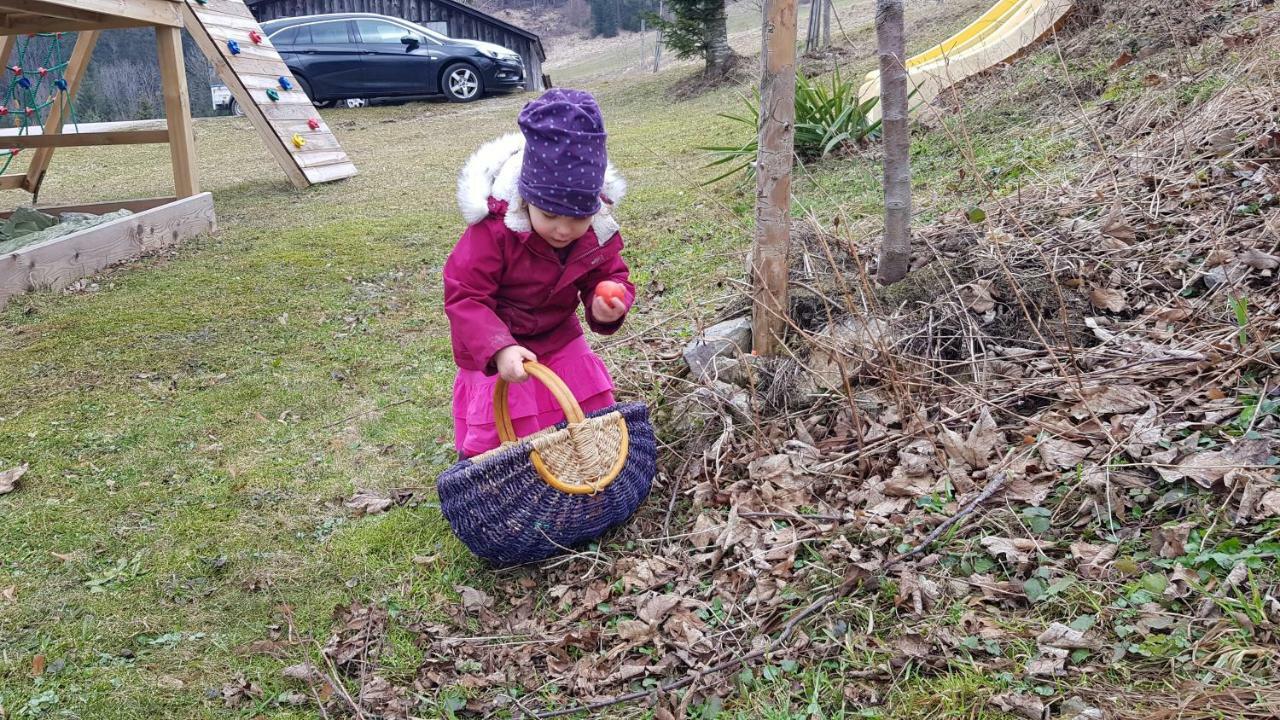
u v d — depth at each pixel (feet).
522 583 9.79
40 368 16.01
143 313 18.58
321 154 33.53
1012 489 9.13
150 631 9.40
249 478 12.29
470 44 59.26
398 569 10.22
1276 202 12.14
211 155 42.42
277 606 9.73
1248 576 7.38
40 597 9.92
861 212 17.67
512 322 9.85
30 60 35.29
